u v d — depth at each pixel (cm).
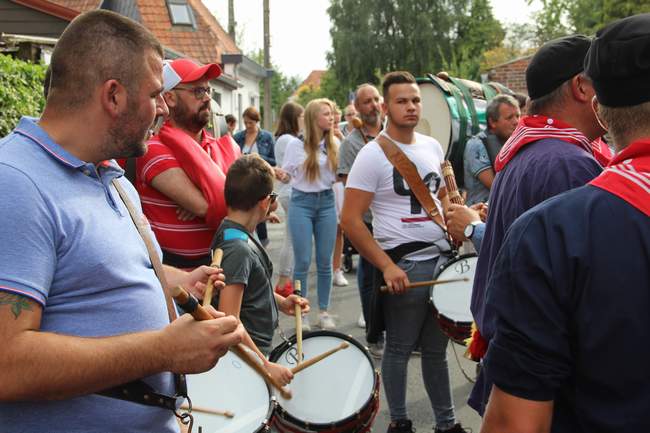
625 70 129
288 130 690
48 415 145
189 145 310
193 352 150
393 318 336
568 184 185
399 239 334
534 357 128
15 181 138
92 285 148
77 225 146
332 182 540
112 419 153
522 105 639
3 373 132
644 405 123
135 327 155
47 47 889
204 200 306
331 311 594
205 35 1950
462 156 599
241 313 276
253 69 2453
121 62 154
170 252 314
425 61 4094
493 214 210
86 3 1298
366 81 4172
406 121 334
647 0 1440
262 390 239
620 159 133
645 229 124
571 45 199
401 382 338
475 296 215
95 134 154
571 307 127
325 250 545
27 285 134
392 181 333
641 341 122
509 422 130
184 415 183
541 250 130
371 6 4116
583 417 129
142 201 312
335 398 269
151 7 1956
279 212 1273
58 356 135
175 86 314
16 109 604
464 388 424
